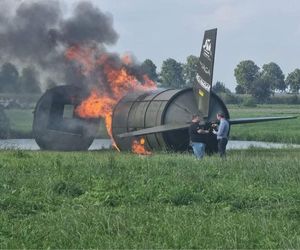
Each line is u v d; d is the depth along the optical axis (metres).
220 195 10.70
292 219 8.98
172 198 10.52
